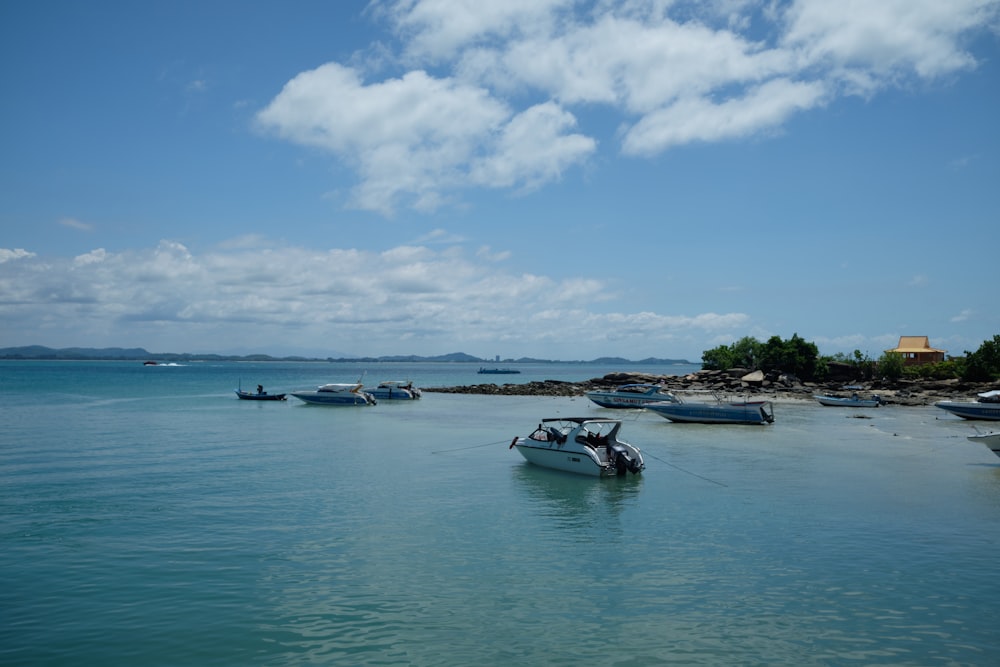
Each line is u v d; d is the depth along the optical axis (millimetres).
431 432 49156
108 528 21266
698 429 53906
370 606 15219
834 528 22156
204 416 59375
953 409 62625
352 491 27328
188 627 14008
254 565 17891
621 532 21562
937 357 125438
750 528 22156
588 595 16016
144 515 22938
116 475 30078
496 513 23984
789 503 25812
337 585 16500
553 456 32562
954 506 25375
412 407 76312
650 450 40719
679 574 17578
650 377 110938
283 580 16797
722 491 28109
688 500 26344
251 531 21125
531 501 25938
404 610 15008
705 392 93562
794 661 12836
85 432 46156
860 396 85812
